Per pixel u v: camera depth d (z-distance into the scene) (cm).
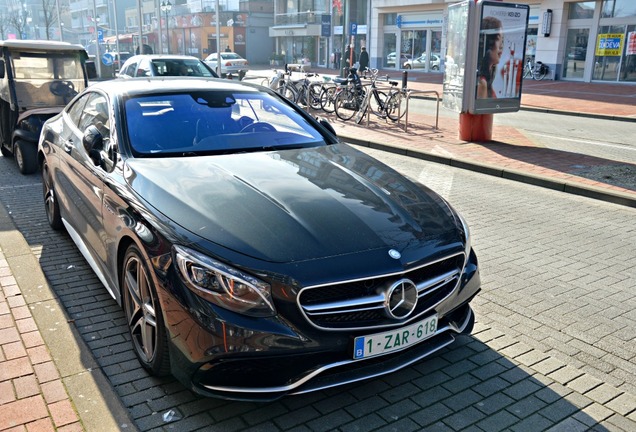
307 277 269
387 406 311
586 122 1524
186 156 383
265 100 475
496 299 453
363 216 313
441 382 334
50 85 852
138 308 330
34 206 660
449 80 1199
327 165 383
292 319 268
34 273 465
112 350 358
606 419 304
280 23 5069
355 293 279
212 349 266
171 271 283
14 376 322
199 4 5978
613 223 665
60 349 352
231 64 3334
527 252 562
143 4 6844
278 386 270
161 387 321
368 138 1202
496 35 1100
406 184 376
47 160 543
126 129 395
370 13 3834
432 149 1079
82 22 8438
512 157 1009
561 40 2789
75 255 510
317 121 479
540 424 299
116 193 350
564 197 786
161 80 473
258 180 344
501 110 1145
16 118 819
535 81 2788
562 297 458
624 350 378
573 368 352
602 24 2627
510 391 327
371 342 279
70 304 417
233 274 269
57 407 296
